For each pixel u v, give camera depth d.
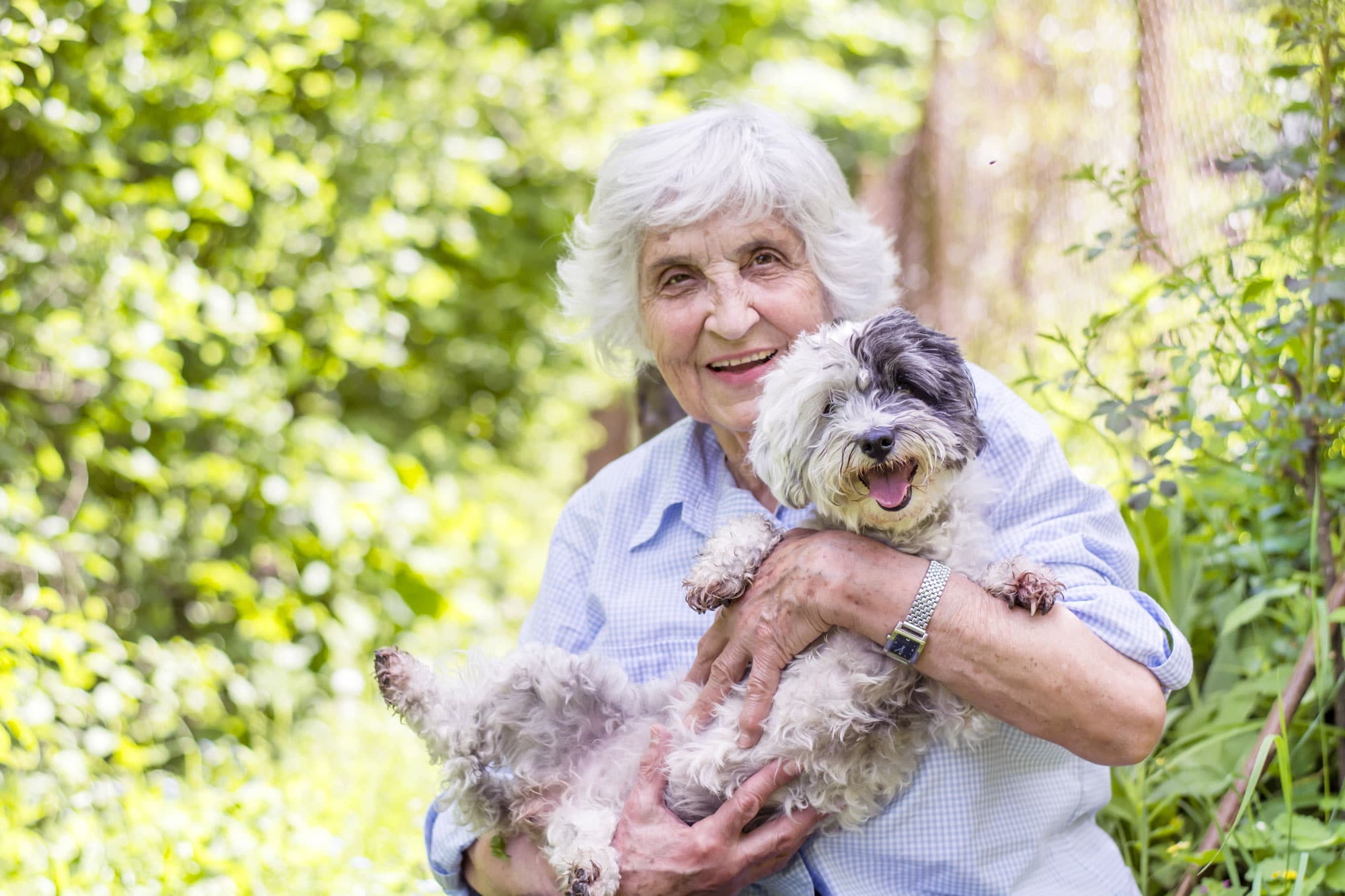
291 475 5.75
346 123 6.60
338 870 3.71
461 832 2.94
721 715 2.64
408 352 7.94
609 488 3.10
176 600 5.83
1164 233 4.56
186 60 5.50
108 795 4.02
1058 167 5.91
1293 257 3.31
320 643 5.91
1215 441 3.67
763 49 9.65
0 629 3.94
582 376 9.48
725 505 2.92
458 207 7.12
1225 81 4.13
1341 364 3.19
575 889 2.49
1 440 4.84
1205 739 3.36
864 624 2.44
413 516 5.92
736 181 2.73
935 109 7.71
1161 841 3.32
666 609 2.90
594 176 7.50
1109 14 5.41
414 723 2.83
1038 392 3.88
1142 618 2.45
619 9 8.45
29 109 4.64
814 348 2.71
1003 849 2.51
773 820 2.54
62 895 3.40
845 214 2.91
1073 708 2.35
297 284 6.57
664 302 2.87
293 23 5.83
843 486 2.55
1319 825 2.88
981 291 6.69
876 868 2.54
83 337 4.87
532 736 2.77
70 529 5.01
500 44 7.76
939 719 2.48
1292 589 3.25
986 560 2.58
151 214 5.27
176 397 5.17
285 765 4.70
